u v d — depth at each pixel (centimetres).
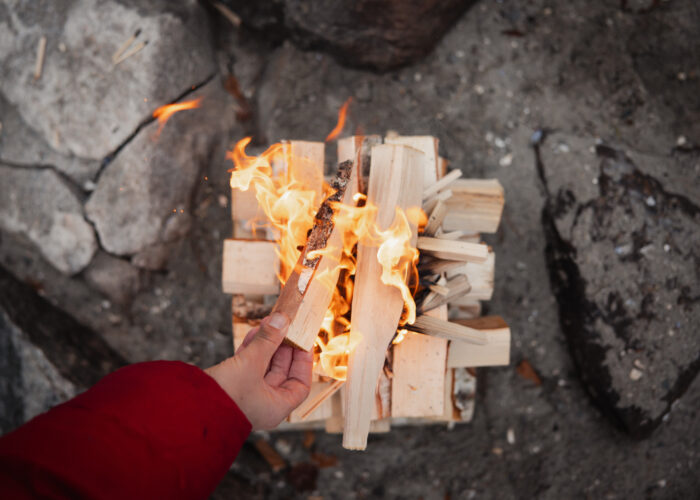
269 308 136
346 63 179
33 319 169
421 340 127
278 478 170
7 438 65
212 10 179
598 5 175
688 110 169
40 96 168
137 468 69
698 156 165
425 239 123
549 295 171
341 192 117
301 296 108
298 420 133
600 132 170
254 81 182
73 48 165
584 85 174
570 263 160
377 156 120
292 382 104
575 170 164
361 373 114
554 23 176
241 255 135
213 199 179
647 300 155
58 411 70
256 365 93
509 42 178
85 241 171
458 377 144
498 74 178
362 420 114
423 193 128
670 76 171
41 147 171
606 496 162
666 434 161
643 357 154
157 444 72
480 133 176
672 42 171
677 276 155
